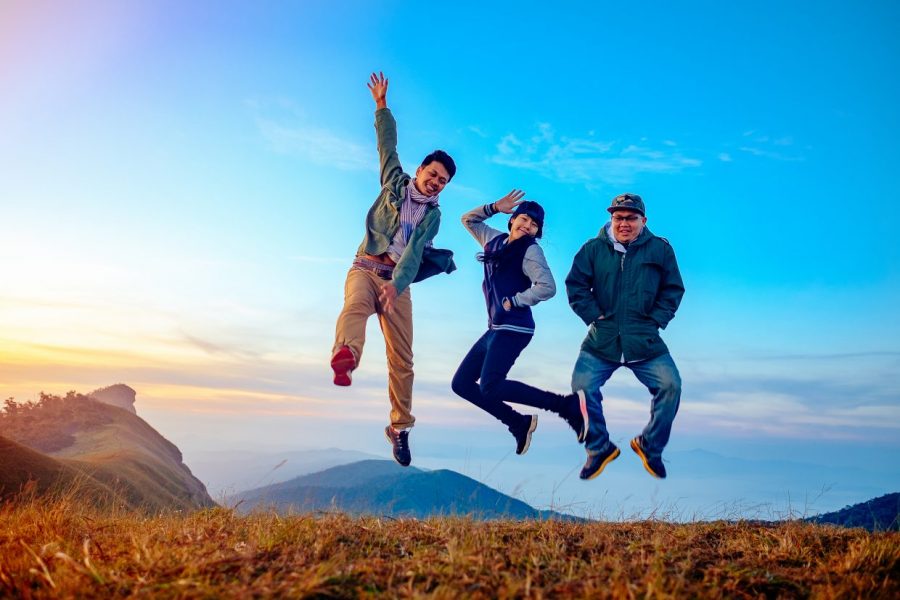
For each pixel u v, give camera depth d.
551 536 4.94
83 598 3.52
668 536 5.27
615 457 6.01
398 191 5.91
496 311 6.32
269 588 3.53
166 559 4.07
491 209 6.57
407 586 3.69
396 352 6.25
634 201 5.95
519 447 6.36
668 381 5.85
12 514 6.16
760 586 4.07
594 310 6.06
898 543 4.85
